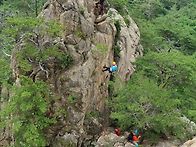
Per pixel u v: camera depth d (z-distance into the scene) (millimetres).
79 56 32219
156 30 63094
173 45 64938
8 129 32219
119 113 33500
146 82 35969
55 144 31031
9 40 38812
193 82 41812
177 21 78812
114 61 38281
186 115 39094
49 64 31672
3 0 66375
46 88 30703
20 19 31125
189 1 95938
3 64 34625
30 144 28875
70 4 33188
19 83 30625
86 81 32156
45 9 34094
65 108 31469
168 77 41281
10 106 29156
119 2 45719
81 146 32281
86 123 33094
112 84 36219
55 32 31016
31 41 31844
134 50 42781
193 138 33812
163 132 34844
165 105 33969
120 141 33219
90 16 34500
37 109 29828
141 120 33531
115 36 38875
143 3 77750
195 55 61094
